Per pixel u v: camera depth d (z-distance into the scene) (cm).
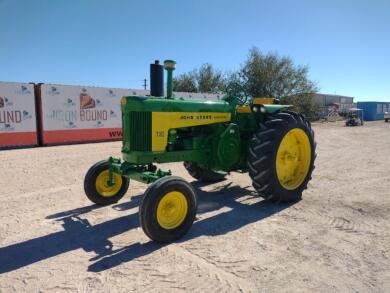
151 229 382
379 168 852
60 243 397
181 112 482
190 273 328
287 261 352
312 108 3397
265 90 3288
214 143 538
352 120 2928
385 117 3906
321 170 825
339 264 345
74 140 1362
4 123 1195
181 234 407
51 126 1297
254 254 367
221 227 445
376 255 364
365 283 311
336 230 433
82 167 844
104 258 360
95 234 423
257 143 521
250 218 479
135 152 451
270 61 3275
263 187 525
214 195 596
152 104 452
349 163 927
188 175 758
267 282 312
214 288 303
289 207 528
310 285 308
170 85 491
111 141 1440
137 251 376
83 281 314
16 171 791
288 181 570
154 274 327
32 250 379
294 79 3312
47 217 482
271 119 544
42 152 1092
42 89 1263
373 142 1482
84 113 1377
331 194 601
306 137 570
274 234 421
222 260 354
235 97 570
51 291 299
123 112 466
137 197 575
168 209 397
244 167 589
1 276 325
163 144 466
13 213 498
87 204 541
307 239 405
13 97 1204
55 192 611
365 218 477
